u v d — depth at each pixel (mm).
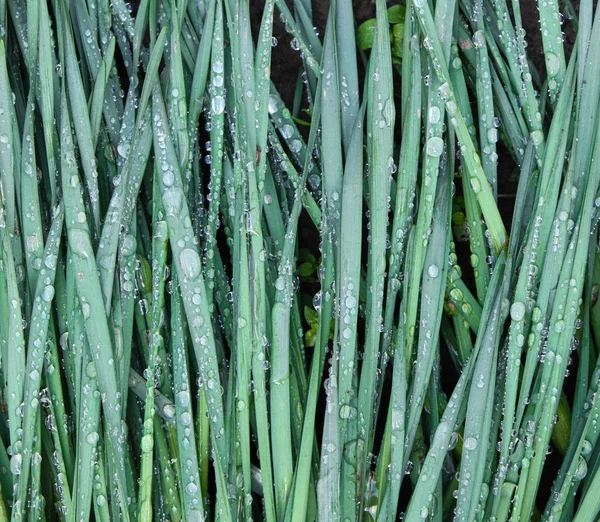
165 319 608
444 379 639
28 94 618
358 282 586
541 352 596
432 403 604
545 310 588
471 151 593
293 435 601
